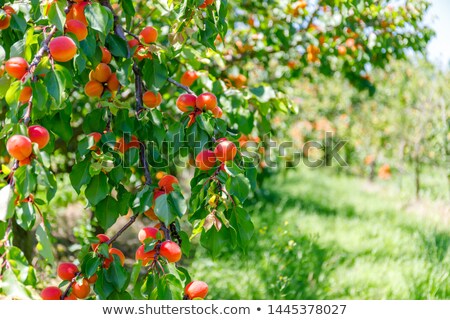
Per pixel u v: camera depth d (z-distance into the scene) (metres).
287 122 5.73
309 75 5.00
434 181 7.92
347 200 7.61
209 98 1.83
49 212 4.20
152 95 1.94
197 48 2.75
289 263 4.24
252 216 6.09
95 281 1.70
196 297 1.65
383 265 4.37
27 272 1.45
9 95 1.54
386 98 8.16
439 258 4.40
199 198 1.74
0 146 3.00
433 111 7.20
